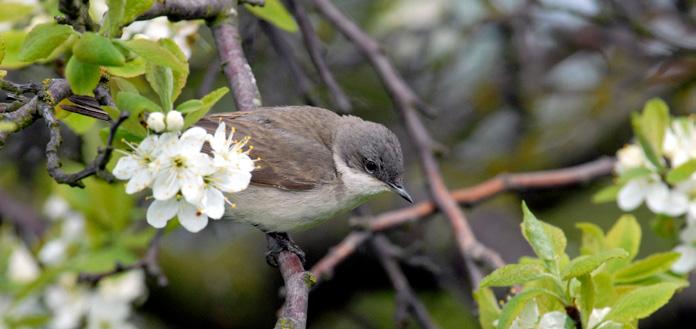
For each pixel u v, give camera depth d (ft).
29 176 46.03
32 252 36.73
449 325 47.42
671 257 24.71
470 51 55.16
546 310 21.98
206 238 51.55
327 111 34.14
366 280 50.08
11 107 22.30
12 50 27.07
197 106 20.57
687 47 46.32
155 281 49.49
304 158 30.94
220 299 50.08
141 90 27.78
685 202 28.81
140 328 48.39
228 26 30.01
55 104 22.34
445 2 51.19
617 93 55.26
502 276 20.75
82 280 33.42
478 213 52.80
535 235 21.03
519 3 52.75
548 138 56.39
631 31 49.06
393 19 51.06
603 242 26.25
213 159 21.18
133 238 35.14
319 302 50.31
